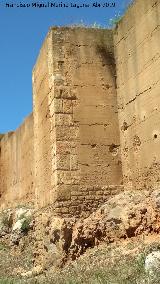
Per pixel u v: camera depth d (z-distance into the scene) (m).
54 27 14.78
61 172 13.91
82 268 11.75
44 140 15.64
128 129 14.08
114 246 12.42
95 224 13.16
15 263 17.23
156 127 12.60
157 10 12.57
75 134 14.23
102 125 14.47
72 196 13.82
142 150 13.31
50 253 13.61
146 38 13.12
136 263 10.48
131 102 13.95
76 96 14.48
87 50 14.85
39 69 16.47
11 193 29.69
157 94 12.56
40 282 11.87
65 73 14.55
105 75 14.80
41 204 15.77
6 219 23.97
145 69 13.18
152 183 12.79
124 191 14.07
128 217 12.55
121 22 14.63
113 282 9.86
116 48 14.96
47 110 15.20
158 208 11.88
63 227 13.23
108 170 14.21
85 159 14.15
